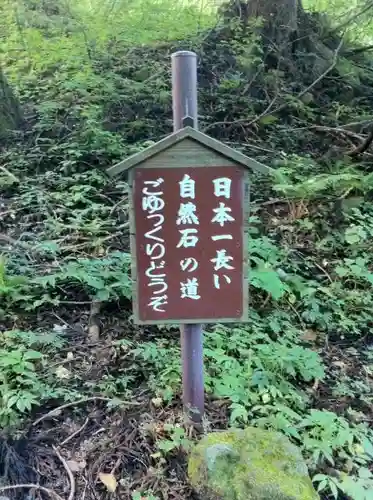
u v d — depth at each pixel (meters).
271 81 7.39
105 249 4.43
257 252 4.32
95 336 3.50
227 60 7.67
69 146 5.62
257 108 7.09
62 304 3.79
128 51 7.80
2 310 3.56
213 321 2.58
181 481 2.54
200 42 7.84
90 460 2.66
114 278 3.88
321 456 2.66
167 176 2.40
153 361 3.21
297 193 5.10
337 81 7.99
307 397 3.16
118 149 5.66
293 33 8.05
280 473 2.34
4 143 5.94
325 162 6.16
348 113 7.41
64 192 5.14
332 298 4.12
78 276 3.71
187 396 2.76
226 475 2.34
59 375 3.12
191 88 2.47
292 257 4.59
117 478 2.58
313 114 7.22
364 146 6.12
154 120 6.46
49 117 6.14
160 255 2.49
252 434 2.54
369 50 9.06
